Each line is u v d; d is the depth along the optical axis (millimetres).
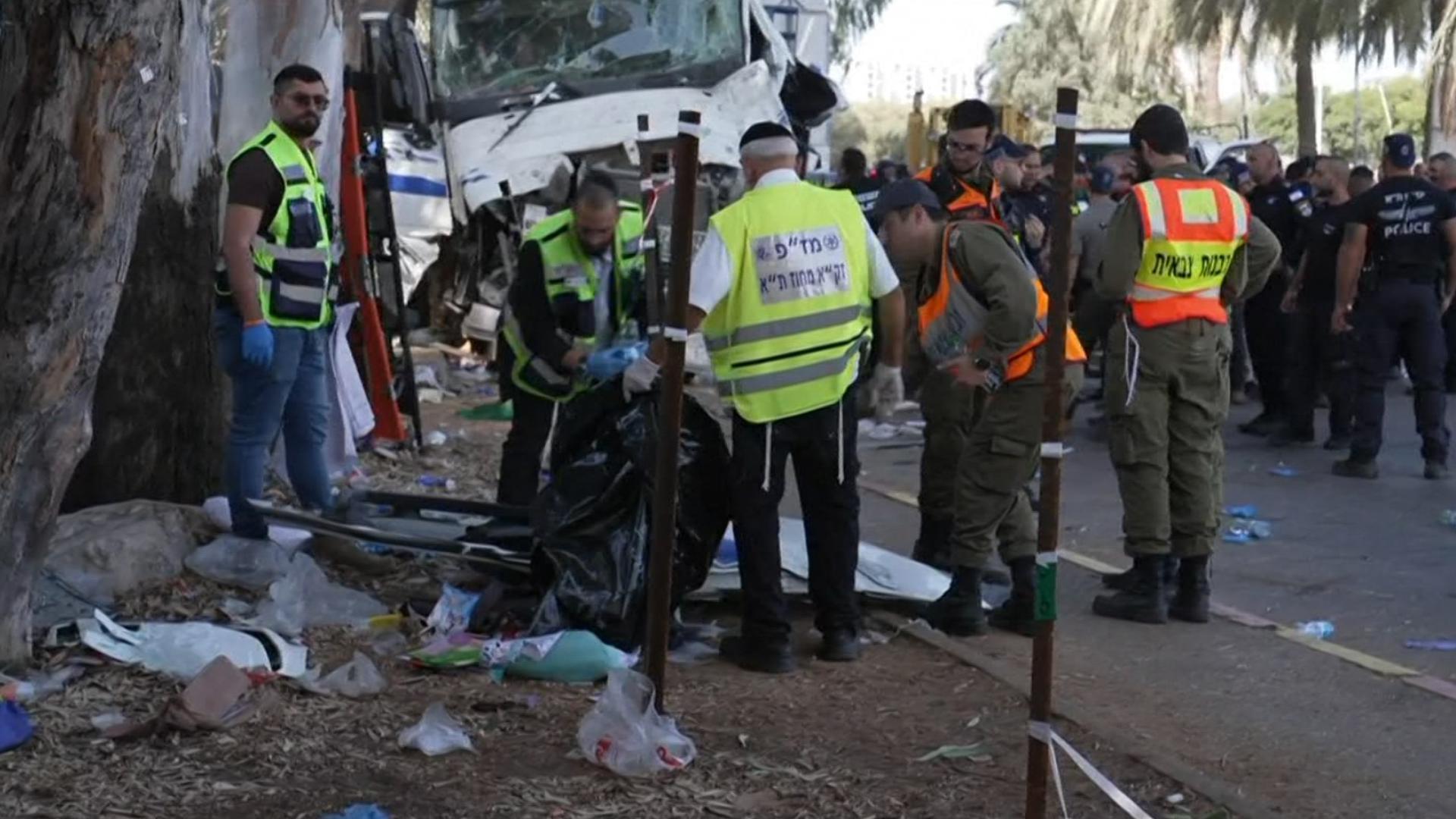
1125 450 6508
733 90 13742
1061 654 6062
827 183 17203
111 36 4422
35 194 4496
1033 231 10688
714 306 5453
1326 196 11125
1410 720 5270
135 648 5297
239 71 8102
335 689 5152
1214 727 5195
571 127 13539
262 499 6531
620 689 4707
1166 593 6910
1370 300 9984
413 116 13828
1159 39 40875
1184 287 6418
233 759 4562
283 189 6094
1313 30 28656
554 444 5848
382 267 9727
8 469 4820
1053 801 4445
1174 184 6449
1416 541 8273
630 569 5602
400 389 9961
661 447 4660
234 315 6152
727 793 4457
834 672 5656
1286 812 4449
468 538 6234
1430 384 9969
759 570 5617
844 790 4496
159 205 6918
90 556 5941
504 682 5352
